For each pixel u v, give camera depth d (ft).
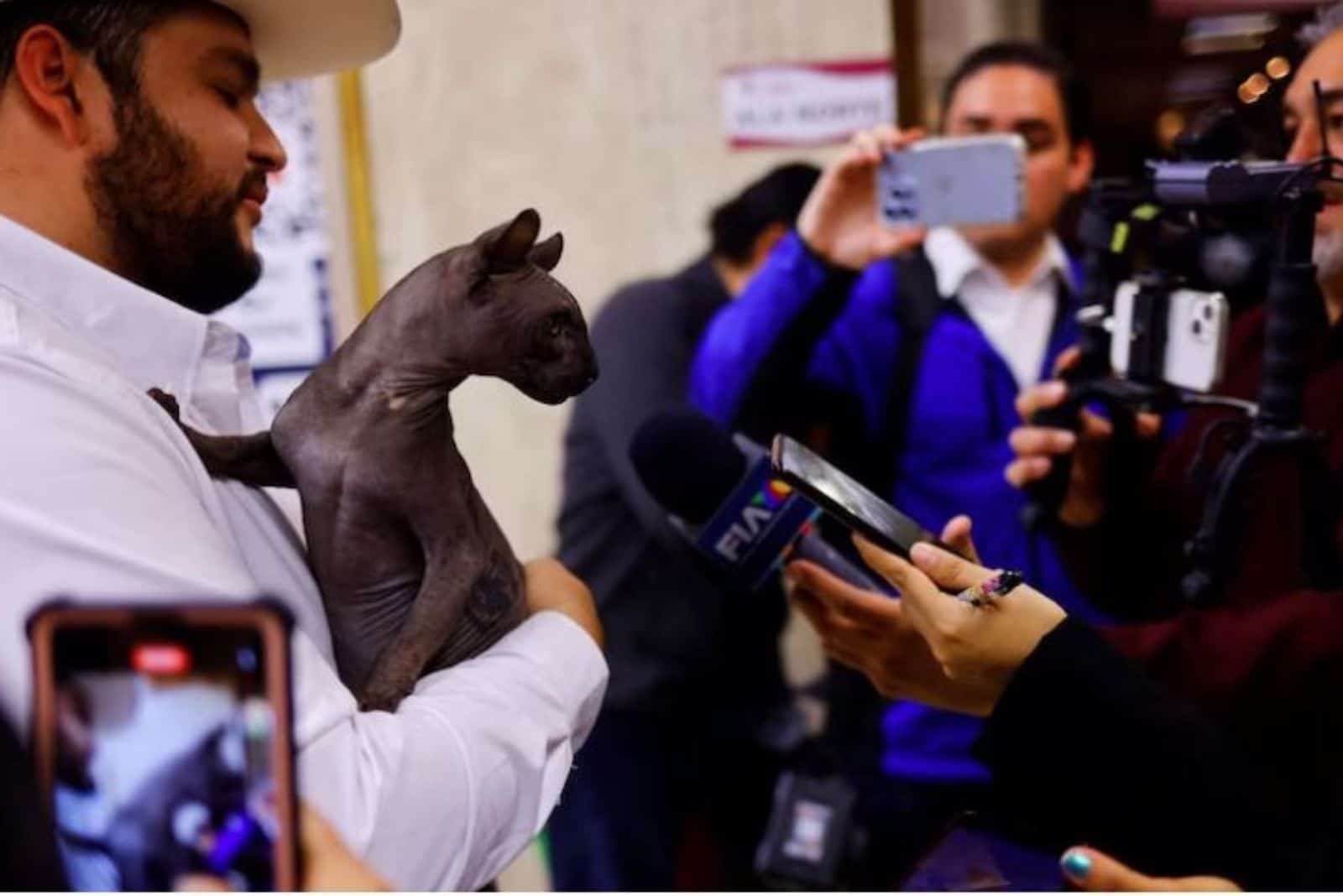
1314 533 5.65
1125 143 11.18
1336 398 5.89
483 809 3.91
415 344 3.94
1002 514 8.37
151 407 3.99
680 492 5.92
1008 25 11.19
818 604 5.75
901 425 8.49
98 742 2.47
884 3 11.07
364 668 4.13
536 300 3.95
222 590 3.72
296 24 4.85
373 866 3.71
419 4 11.25
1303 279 5.54
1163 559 6.91
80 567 3.60
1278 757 4.92
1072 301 8.68
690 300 9.41
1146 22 11.01
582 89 11.32
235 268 4.47
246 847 2.49
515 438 11.44
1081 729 4.32
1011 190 8.15
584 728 4.41
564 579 4.72
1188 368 6.38
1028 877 4.78
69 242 4.25
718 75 11.25
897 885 7.91
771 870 8.05
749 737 9.04
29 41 4.16
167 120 4.24
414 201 11.39
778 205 9.48
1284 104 6.23
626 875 9.00
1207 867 4.33
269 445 4.17
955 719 8.29
